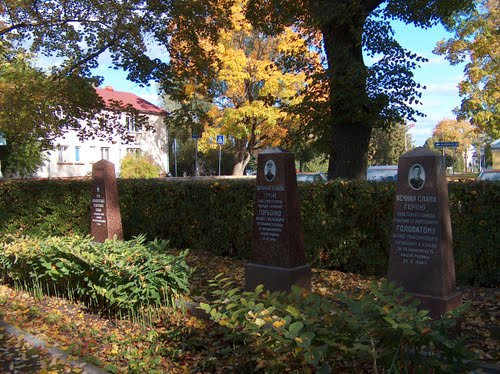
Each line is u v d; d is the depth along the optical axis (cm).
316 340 329
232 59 3105
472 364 346
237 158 3956
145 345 527
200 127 1644
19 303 688
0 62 1586
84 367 468
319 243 845
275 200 642
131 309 587
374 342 324
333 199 830
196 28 1439
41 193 1297
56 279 679
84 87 1434
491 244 691
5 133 1691
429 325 318
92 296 633
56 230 1284
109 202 945
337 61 1114
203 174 5475
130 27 1383
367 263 802
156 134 5081
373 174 1833
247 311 373
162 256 615
